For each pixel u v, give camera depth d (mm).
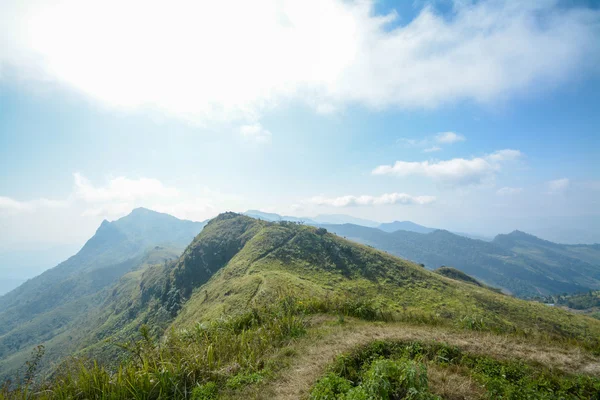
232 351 10523
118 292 176750
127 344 9969
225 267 96000
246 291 51656
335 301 18453
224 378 8789
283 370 8992
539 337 12617
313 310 17375
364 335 11680
